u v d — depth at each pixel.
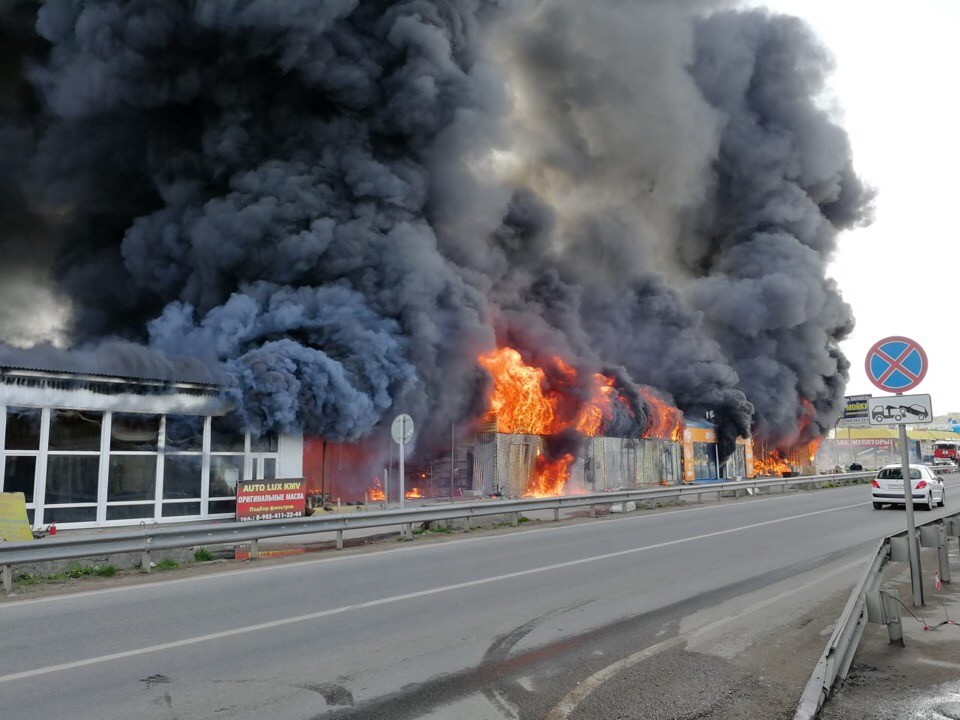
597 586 9.30
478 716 4.77
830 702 4.96
